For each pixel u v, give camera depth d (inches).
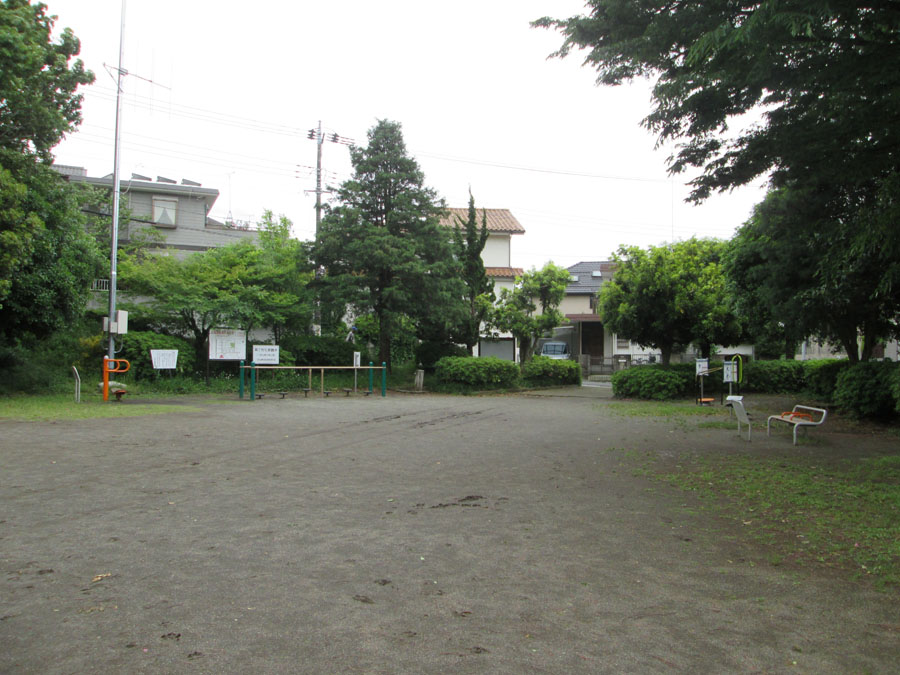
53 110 611.8
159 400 694.5
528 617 144.1
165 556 181.3
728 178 357.1
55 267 653.3
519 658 124.6
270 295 887.1
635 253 839.7
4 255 529.3
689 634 137.3
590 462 344.2
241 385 753.0
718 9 267.9
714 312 792.3
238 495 258.4
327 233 892.0
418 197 934.4
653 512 239.0
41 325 674.8
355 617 141.9
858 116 295.4
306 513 231.9
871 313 581.6
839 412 574.9
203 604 147.6
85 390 740.7
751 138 335.6
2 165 560.1
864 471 312.3
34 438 394.6
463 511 238.1
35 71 570.6
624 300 837.2
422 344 1056.8
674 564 181.9
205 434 429.7
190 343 897.5
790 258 562.6
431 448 390.0
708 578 171.3
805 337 663.1
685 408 675.4
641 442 419.8
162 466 315.6
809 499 256.7
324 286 915.4
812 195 387.2
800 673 121.6
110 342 718.5
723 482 290.8
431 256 936.3
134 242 1101.1
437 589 159.8
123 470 303.9
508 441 422.0
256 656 122.9
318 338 989.2
